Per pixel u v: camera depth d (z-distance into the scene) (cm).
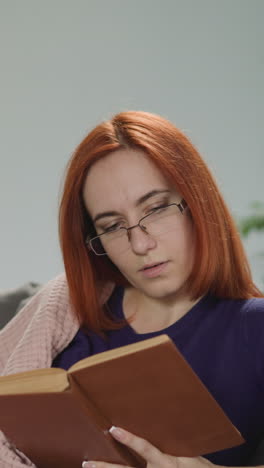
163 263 117
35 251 439
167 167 115
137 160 117
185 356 124
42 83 434
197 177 120
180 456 100
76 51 435
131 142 118
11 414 94
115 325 133
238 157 445
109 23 435
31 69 433
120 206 117
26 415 94
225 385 121
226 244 122
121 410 91
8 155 436
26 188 437
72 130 438
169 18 437
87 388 88
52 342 132
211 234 119
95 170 119
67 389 85
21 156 436
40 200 438
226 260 122
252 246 421
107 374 86
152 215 116
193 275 121
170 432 95
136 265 119
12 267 437
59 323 135
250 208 414
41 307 137
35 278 438
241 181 446
